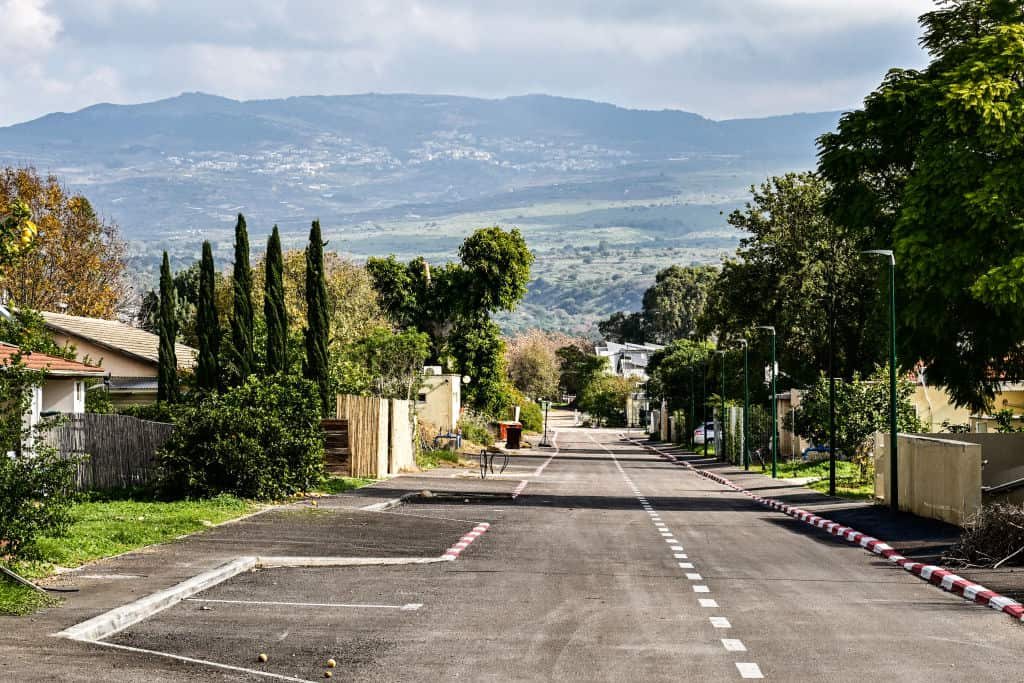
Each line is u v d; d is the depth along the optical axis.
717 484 94.25
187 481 53.84
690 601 29.59
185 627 25.06
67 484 31.11
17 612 25.05
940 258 61.59
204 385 72.69
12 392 32.47
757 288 136.38
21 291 123.50
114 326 103.88
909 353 71.69
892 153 72.62
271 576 33.34
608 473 109.31
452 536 45.00
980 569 35.47
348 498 61.53
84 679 19.30
